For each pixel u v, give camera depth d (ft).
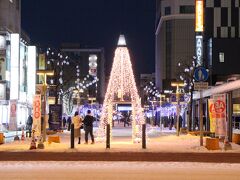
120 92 117.08
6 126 196.85
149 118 378.73
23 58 226.17
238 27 362.53
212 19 363.76
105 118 121.08
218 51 335.26
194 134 147.33
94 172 59.62
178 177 54.65
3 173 58.13
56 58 317.42
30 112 232.94
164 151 86.38
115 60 116.78
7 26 221.87
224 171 61.62
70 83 317.42
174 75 504.02
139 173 58.70
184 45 524.11
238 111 129.59
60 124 168.04
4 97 200.75
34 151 85.81
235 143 111.55
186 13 525.75
